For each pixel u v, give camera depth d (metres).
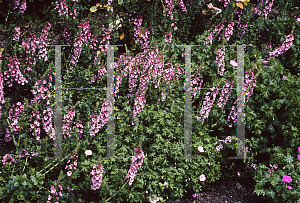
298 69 5.05
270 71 4.41
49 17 5.44
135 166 3.21
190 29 5.59
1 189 3.03
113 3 4.87
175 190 3.55
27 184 3.08
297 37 5.29
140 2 4.83
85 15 5.52
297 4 6.12
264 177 3.51
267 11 5.41
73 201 3.26
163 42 4.89
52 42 5.03
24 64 4.44
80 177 3.55
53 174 3.49
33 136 3.62
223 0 5.15
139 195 3.37
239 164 3.95
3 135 3.92
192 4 5.35
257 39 5.47
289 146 3.90
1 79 3.94
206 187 3.80
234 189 3.81
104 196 3.35
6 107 3.93
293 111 3.95
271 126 3.98
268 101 4.19
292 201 3.31
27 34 5.18
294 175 3.47
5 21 5.23
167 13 5.08
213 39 5.02
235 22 5.23
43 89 3.92
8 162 3.40
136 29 4.98
